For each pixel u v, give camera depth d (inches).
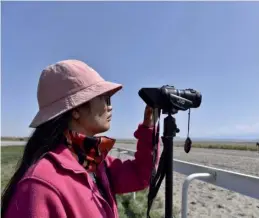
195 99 65.2
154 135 68.1
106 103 60.0
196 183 314.2
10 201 46.8
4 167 530.6
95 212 48.3
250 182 99.8
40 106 56.1
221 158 708.7
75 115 56.2
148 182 72.1
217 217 189.3
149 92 63.2
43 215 43.6
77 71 55.9
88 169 55.5
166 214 62.0
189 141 65.7
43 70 57.0
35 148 53.3
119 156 384.5
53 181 45.9
